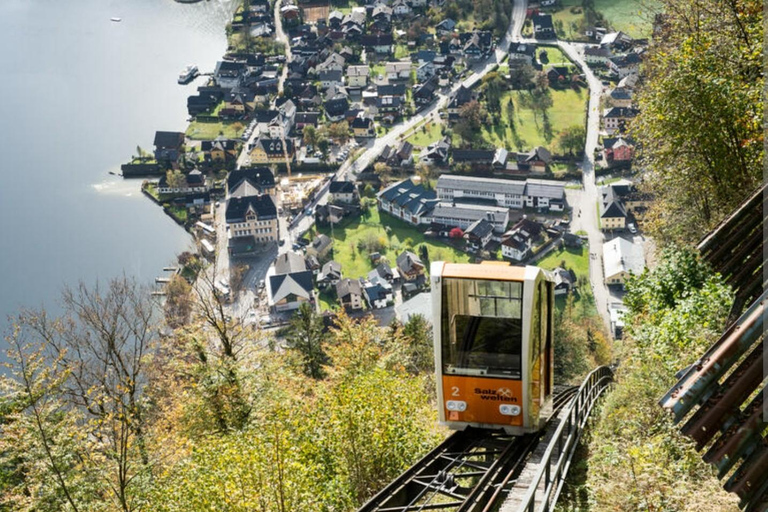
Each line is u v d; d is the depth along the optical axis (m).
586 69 173.00
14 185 140.00
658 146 35.88
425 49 190.00
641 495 14.84
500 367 20.03
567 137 143.50
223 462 23.27
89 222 129.00
